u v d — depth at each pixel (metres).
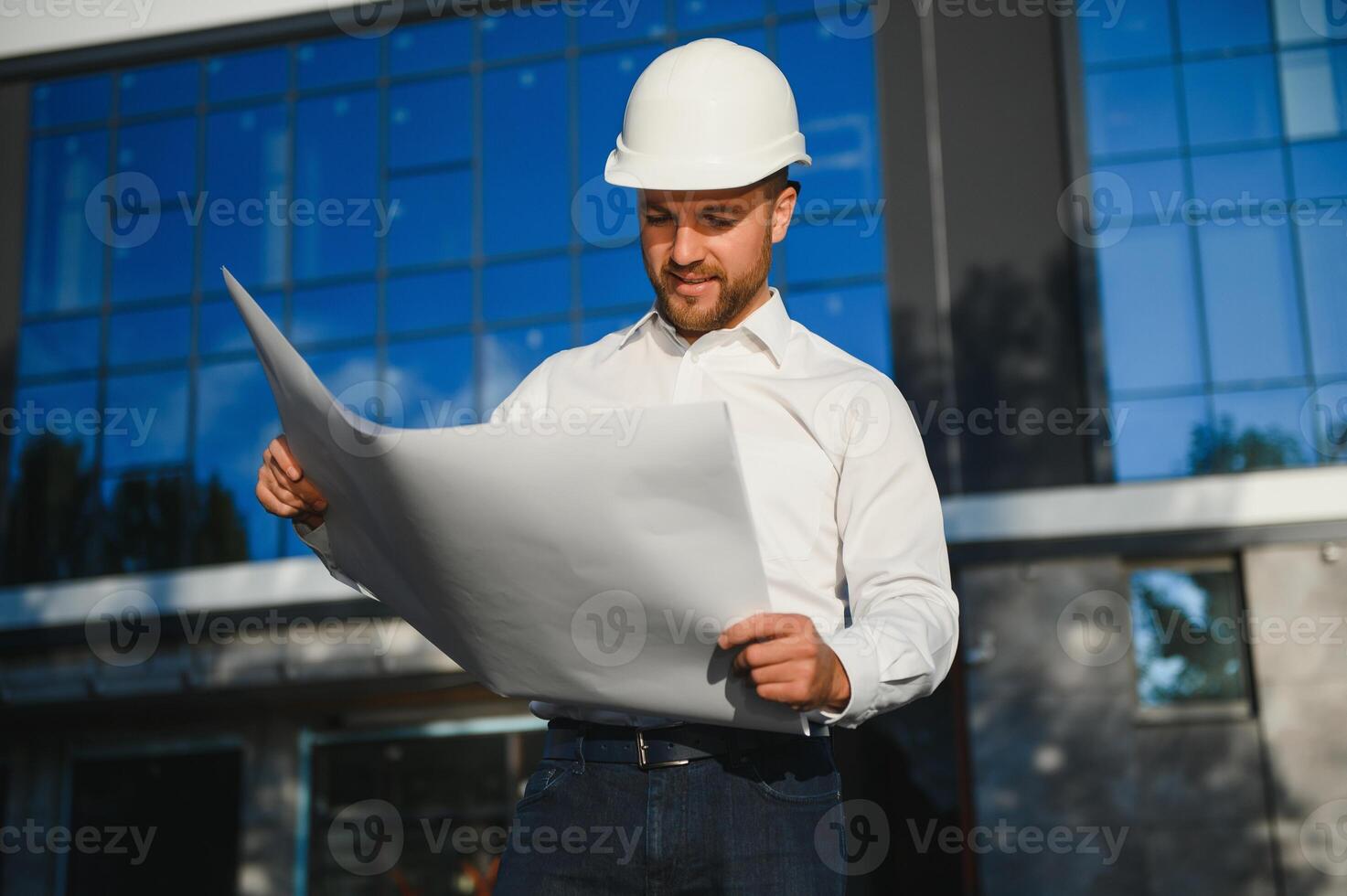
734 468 1.23
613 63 7.74
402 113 8.00
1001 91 7.22
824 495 1.59
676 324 1.66
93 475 8.09
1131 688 6.44
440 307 7.72
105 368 8.22
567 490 1.28
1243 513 6.47
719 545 1.28
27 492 8.13
